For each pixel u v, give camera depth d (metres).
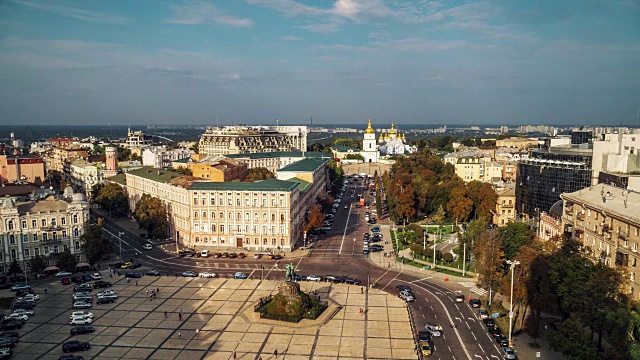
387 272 189.25
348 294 164.75
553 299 126.44
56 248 195.50
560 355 122.12
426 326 138.12
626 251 131.38
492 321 139.62
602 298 110.06
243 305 153.38
